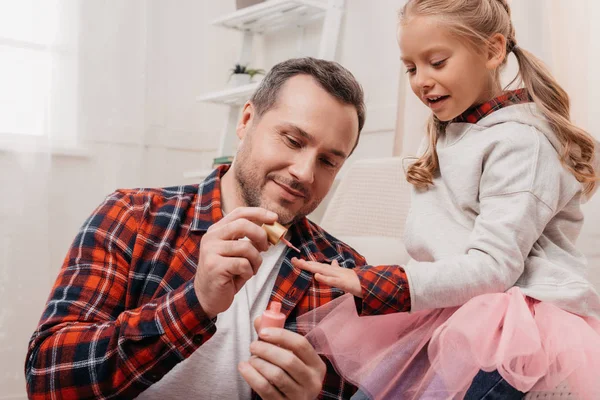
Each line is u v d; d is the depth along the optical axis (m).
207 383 1.01
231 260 0.81
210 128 2.70
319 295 1.13
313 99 1.04
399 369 0.97
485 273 0.94
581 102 1.51
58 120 2.18
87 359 0.89
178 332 0.85
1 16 2.07
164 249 1.06
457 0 1.05
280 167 1.05
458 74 1.05
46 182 2.08
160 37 2.58
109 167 2.27
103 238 1.06
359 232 1.57
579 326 0.92
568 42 1.54
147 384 0.88
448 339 0.90
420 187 1.16
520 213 0.98
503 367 0.86
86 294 1.00
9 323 1.99
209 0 2.71
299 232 1.18
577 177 1.07
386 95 2.07
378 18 2.10
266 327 0.87
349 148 1.10
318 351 0.95
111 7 2.28
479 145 1.07
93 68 2.24
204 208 1.11
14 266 2.01
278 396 0.85
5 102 2.06
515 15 1.58
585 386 0.88
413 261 1.20
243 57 2.50
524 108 1.09
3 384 1.97
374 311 0.93
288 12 2.28
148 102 2.53
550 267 0.99
